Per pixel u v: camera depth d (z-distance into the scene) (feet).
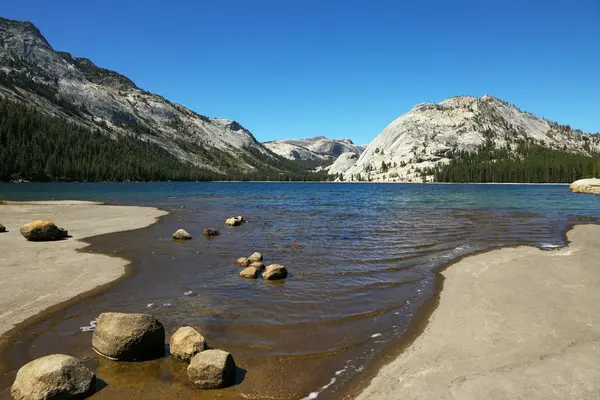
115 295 37.37
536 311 32.71
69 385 20.40
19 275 42.65
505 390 20.77
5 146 442.91
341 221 103.14
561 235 75.41
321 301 36.47
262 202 188.44
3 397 20.59
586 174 498.69
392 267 50.01
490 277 43.86
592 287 39.09
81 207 133.08
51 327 29.55
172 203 171.94
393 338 28.25
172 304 35.29
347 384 22.07
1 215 102.01
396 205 164.96
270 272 44.09
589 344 26.12
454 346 26.58
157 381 22.52
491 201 184.55
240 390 21.57
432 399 20.20
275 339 28.12
